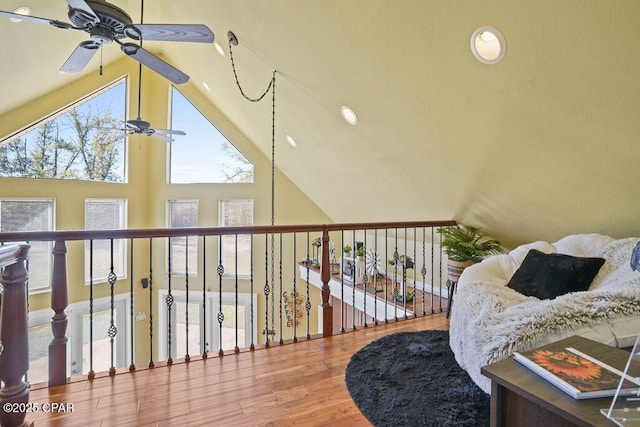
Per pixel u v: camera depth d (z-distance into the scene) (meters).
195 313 6.86
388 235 5.36
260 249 6.68
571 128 1.95
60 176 5.71
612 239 2.34
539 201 2.66
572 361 1.19
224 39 3.64
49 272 5.49
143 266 6.76
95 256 6.09
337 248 6.54
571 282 2.14
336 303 5.55
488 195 2.95
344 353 2.48
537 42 1.67
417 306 4.04
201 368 2.24
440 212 3.68
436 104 2.41
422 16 1.92
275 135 5.01
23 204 5.32
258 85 4.05
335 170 4.45
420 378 2.11
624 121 1.73
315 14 2.40
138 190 6.68
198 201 6.82
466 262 3.20
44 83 5.16
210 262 6.82
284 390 1.98
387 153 3.31
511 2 1.59
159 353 6.82
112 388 1.99
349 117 3.18
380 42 2.25
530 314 1.64
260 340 6.62
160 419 1.71
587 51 1.56
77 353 5.81
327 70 2.84
